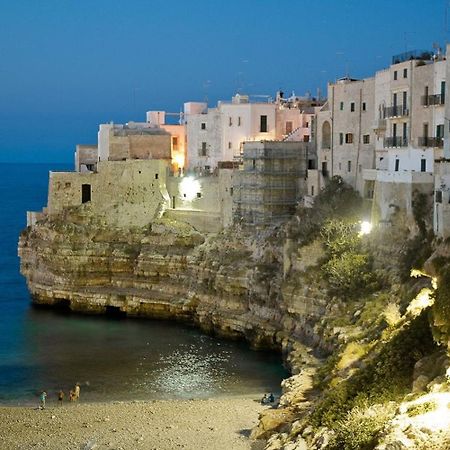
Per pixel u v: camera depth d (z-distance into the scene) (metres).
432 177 69.94
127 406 64.31
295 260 80.94
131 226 104.00
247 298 87.69
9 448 54.06
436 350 49.03
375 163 84.56
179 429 57.47
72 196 106.25
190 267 96.69
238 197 95.44
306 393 57.84
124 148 114.75
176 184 104.25
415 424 40.44
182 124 123.94
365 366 53.19
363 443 43.03
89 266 102.06
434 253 60.72
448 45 68.25
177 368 76.50
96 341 86.88
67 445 54.50
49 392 69.75
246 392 68.56
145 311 98.12
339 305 72.19
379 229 74.69
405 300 62.97
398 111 79.38
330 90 91.06
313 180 92.62
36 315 99.94
